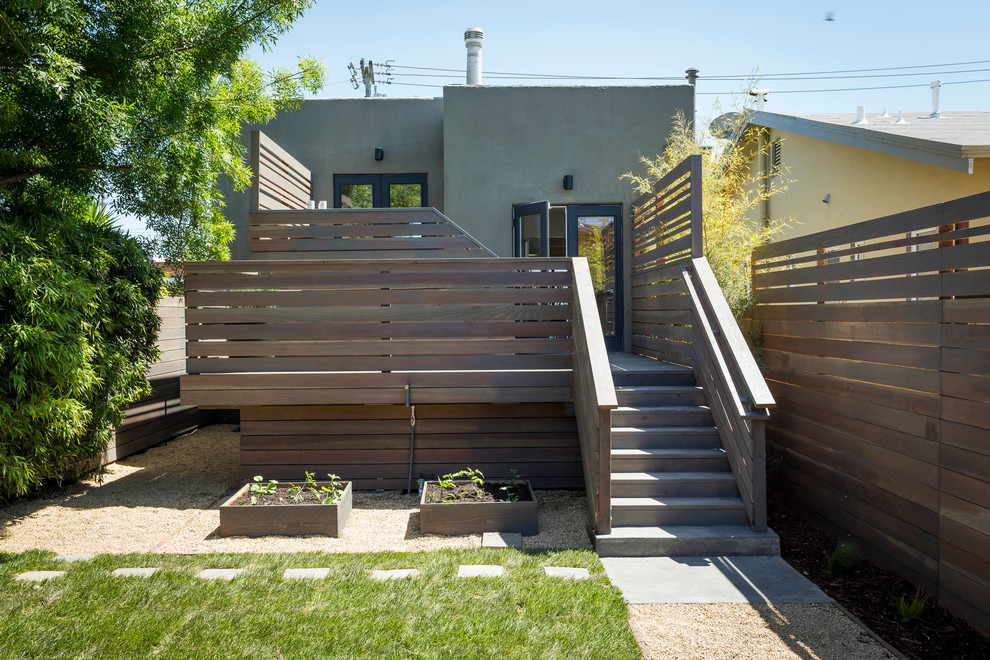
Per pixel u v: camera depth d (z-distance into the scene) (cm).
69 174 661
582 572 416
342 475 633
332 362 605
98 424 600
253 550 472
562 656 315
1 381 481
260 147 750
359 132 1002
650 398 589
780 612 374
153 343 728
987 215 342
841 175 951
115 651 319
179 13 685
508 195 918
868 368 459
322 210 745
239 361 605
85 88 587
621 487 508
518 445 633
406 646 324
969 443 356
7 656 313
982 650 334
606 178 918
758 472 472
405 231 745
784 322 598
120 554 453
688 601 388
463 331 606
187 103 714
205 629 339
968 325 356
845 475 494
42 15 551
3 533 511
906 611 370
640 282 830
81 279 530
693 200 597
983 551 347
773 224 1112
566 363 606
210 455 802
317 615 354
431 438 631
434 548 473
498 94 920
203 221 777
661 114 920
